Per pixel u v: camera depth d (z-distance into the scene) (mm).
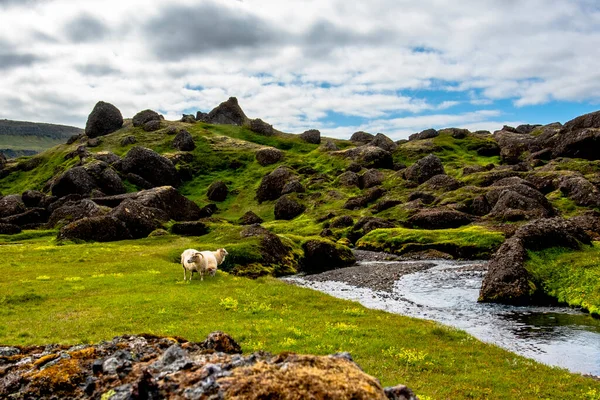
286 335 20562
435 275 54562
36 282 34250
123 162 152250
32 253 52844
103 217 76562
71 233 71750
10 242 77438
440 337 22844
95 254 52375
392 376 16109
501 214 88562
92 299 28406
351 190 138375
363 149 168875
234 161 183625
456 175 141625
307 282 52625
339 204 126188
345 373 6895
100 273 39844
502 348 23609
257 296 30766
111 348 10406
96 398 7957
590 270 38875
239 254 57688
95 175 133625
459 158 172250
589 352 24797
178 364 8281
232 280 37625
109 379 8422
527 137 175125
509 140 177375
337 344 19672
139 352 10148
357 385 6488
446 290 45219
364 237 90125
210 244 63250
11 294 28844
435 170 134250
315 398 6184
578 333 28719
